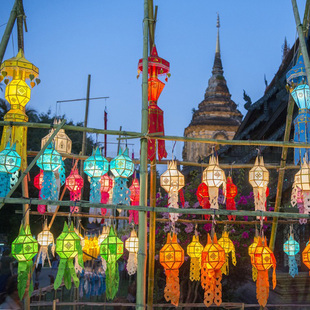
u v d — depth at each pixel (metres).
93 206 3.78
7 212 13.85
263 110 12.65
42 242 4.83
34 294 8.53
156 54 5.23
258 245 4.37
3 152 3.72
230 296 7.77
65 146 4.99
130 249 4.98
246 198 7.75
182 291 7.36
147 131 4.15
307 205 4.21
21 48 4.79
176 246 4.06
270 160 10.06
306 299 7.77
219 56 38.81
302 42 4.18
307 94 4.67
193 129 33.44
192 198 7.71
